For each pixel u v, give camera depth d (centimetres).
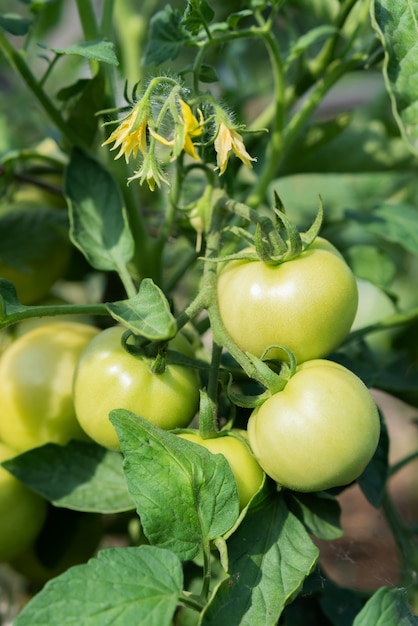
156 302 50
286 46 84
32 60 107
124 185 65
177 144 49
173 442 50
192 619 67
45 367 63
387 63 54
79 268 76
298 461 50
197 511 50
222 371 55
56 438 63
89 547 68
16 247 71
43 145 79
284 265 53
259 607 50
